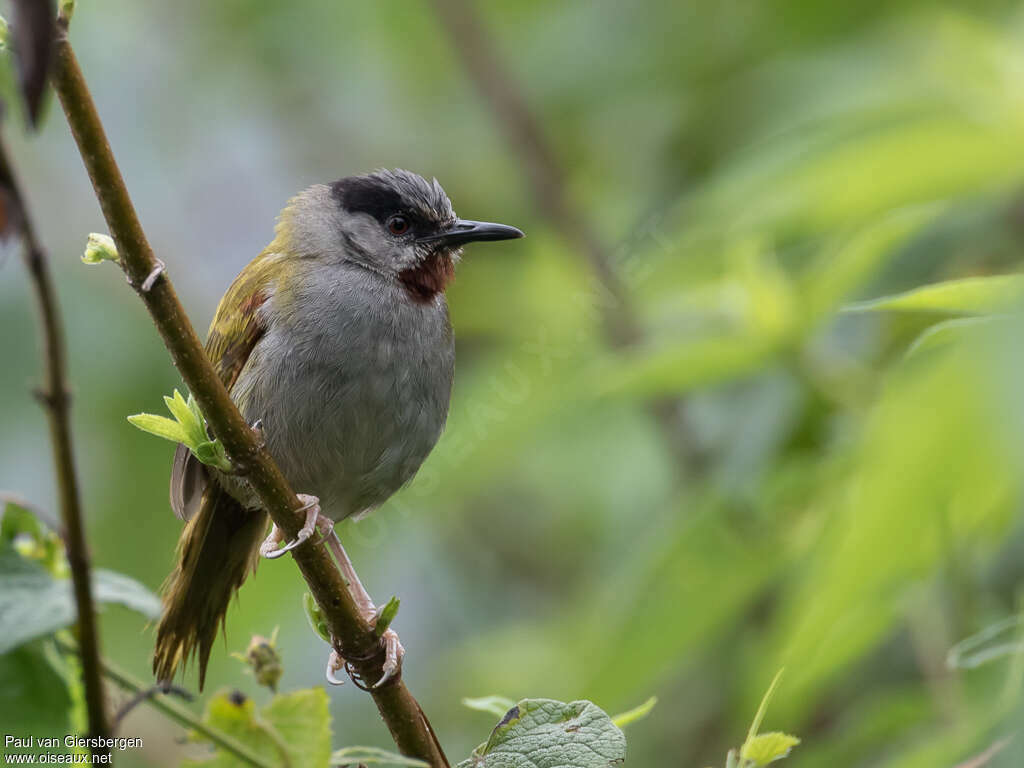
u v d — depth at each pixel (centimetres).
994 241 1049
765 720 954
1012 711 639
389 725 695
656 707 1311
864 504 704
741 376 1029
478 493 1410
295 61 1627
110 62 1628
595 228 1427
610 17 1474
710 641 1066
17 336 1288
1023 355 568
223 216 1627
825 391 974
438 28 1539
